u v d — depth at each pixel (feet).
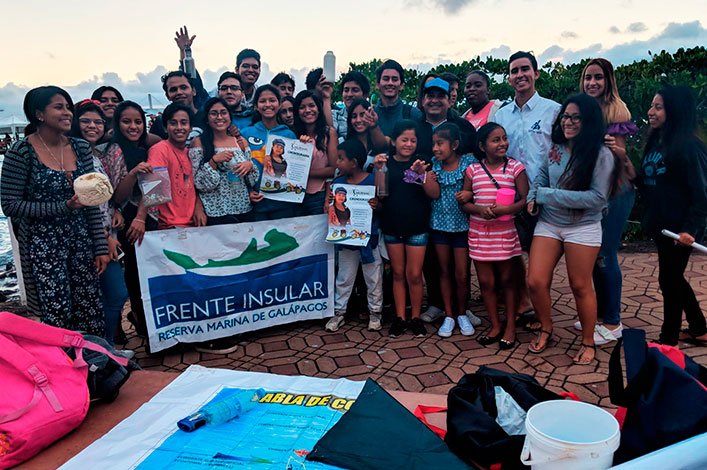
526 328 15.11
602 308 14.11
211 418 6.29
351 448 5.67
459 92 27.02
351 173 14.93
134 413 6.68
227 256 14.32
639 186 13.19
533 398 6.18
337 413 6.48
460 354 13.69
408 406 6.88
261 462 5.59
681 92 11.91
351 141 14.67
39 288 10.98
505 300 14.03
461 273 14.83
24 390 6.33
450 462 5.42
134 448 5.95
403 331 15.16
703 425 4.90
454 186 14.26
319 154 15.83
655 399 5.22
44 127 10.78
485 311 16.80
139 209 13.19
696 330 13.51
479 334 14.89
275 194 15.21
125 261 14.17
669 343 13.29
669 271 12.78
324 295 15.93
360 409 6.36
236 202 14.62
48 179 10.75
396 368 13.05
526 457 5.06
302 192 15.24
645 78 23.80
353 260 15.56
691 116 11.94
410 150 14.28
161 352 14.46
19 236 10.93
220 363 13.73
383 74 16.39
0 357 6.40
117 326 13.88
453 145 14.07
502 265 13.74
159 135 16.40
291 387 7.20
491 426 5.61
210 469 5.52
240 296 14.61
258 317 15.06
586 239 12.23
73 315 11.69
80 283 11.58
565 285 18.79
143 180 12.87
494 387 6.35
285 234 15.01
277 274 15.11
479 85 16.92
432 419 6.50
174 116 13.24
